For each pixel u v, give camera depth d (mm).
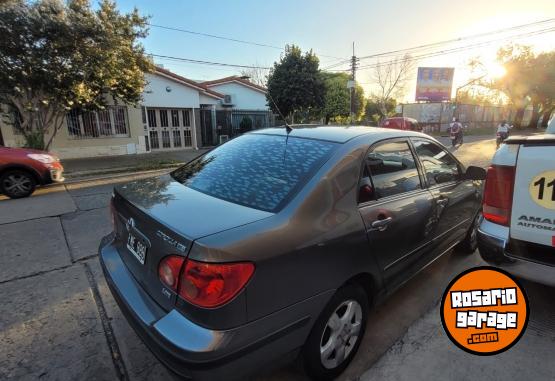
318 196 1943
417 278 3379
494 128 40125
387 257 2330
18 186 6691
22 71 8930
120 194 2354
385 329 2596
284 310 1698
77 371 2164
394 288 2520
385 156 2516
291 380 2105
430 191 2863
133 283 2018
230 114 19047
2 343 2400
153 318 1720
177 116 16734
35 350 2336
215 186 2227
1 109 10516
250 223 1703
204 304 1510
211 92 17500
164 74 15492
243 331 1559
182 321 1582
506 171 2445
